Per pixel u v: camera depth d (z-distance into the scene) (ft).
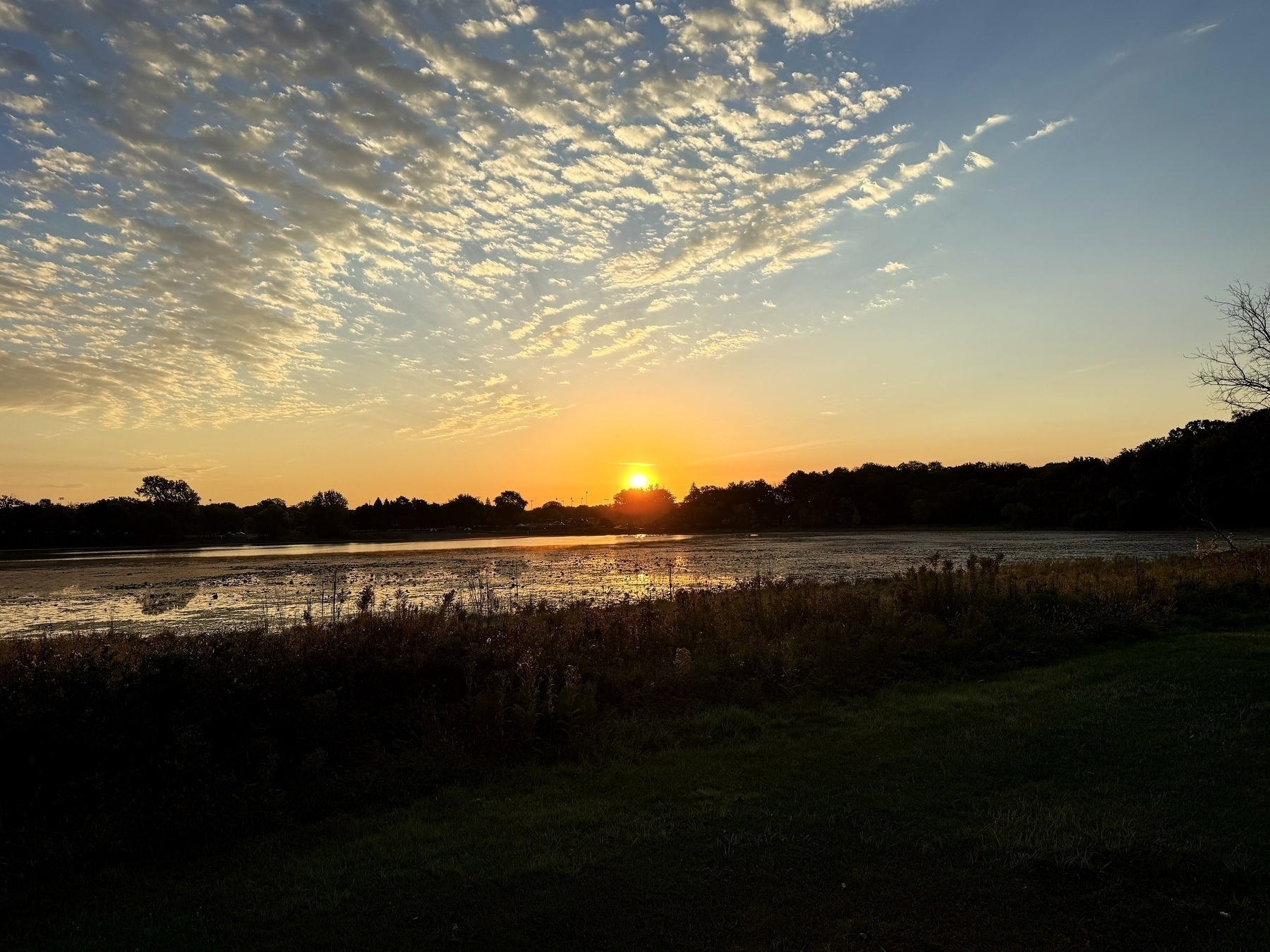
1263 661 36.27
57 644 36.81
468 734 28.73
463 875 18.26
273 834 21.63
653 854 19.02
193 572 167.32
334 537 443.32
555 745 28.60
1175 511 255.50
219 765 24.45
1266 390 78.54
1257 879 16.66
